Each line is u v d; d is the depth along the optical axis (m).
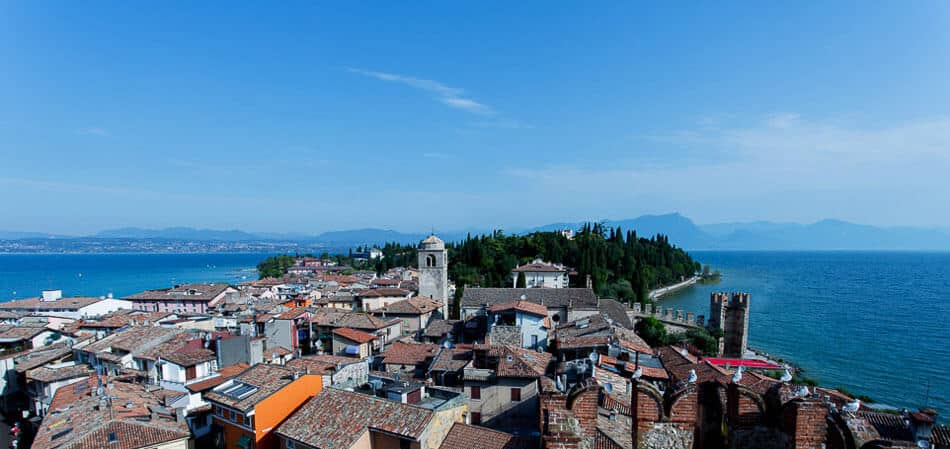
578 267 136.12
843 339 109.81
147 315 85.25
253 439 37.78
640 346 56.72
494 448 32.22
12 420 57.47
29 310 103.19
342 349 74.00
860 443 14.16
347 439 33.38
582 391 16.77
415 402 40.28
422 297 99.62
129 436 36.12
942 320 133.00
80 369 57.53
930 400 71.94
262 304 106.12
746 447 14.61
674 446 15.32
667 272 190.25
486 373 46.12
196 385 49.56
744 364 74.00
